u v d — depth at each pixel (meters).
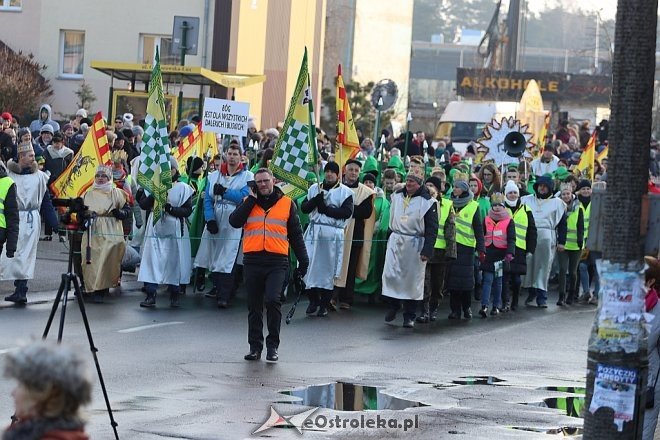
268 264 18.64
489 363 19.53
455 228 24.30
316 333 22.03
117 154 30.02
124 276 28.23
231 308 24.45
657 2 11.02
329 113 79.25
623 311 11.17
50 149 31.81
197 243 26.08
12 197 21.58
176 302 24.39
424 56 150.50
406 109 101.12
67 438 6.26
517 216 26.98
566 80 86.56
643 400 11.29
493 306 26.50
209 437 13.32
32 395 6.28
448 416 14.99
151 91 24.28
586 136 50.69
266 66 58.25
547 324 25.23
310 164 24.70
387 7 98.56
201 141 29.88
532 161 37.44
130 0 53.00
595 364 11.28
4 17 53.72
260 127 58.19
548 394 16.84
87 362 6.77
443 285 26.52
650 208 11.15
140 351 18.83
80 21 53.34
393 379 17.53
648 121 11.08
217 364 18.08
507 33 93.94
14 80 49.84
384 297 26.34
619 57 11.05
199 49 52.47
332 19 91.06
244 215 18.69
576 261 29.23
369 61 96.75
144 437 13.20
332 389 16.53
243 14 53.09
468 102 62.72
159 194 23.91
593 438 11.28
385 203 26.72
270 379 17.08
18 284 23.08
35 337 6.85
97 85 53.34
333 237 24.30
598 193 11.61
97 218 23.98
